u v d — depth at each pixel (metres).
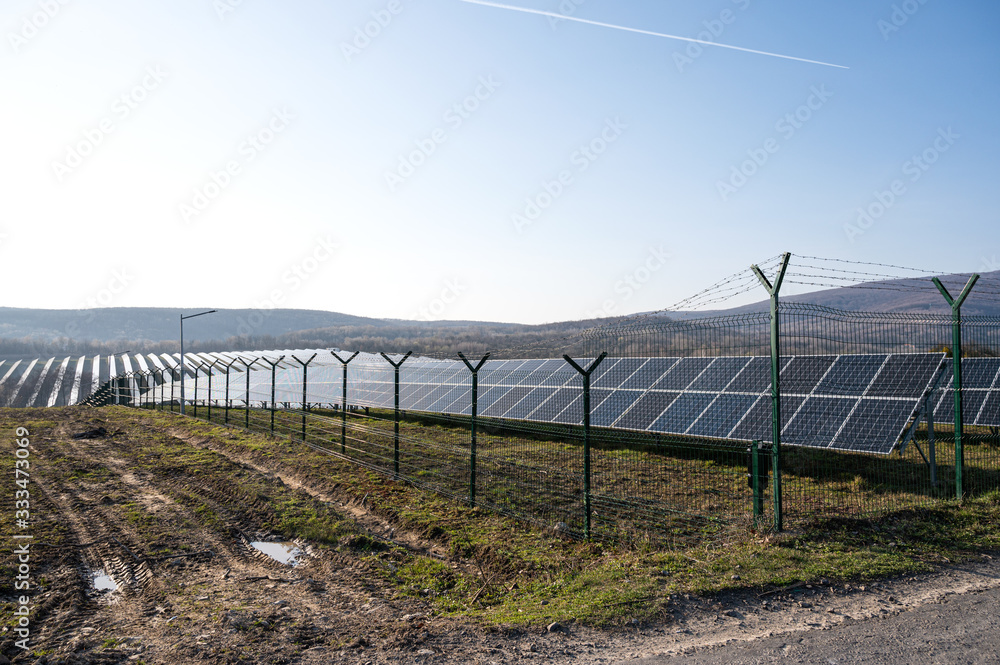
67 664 6.71
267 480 16.94
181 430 29.67
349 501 14.88
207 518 13.44
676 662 6.33
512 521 12.50
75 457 21.88
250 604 8.66
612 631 7.12
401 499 14.46
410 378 30.28
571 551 10.66
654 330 12.95
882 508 11.64
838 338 12.84
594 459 18.12
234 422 30.89
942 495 12.93
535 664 6.41
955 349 12.58
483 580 9.55
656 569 8.95
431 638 7.16
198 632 7.63
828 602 7.75
